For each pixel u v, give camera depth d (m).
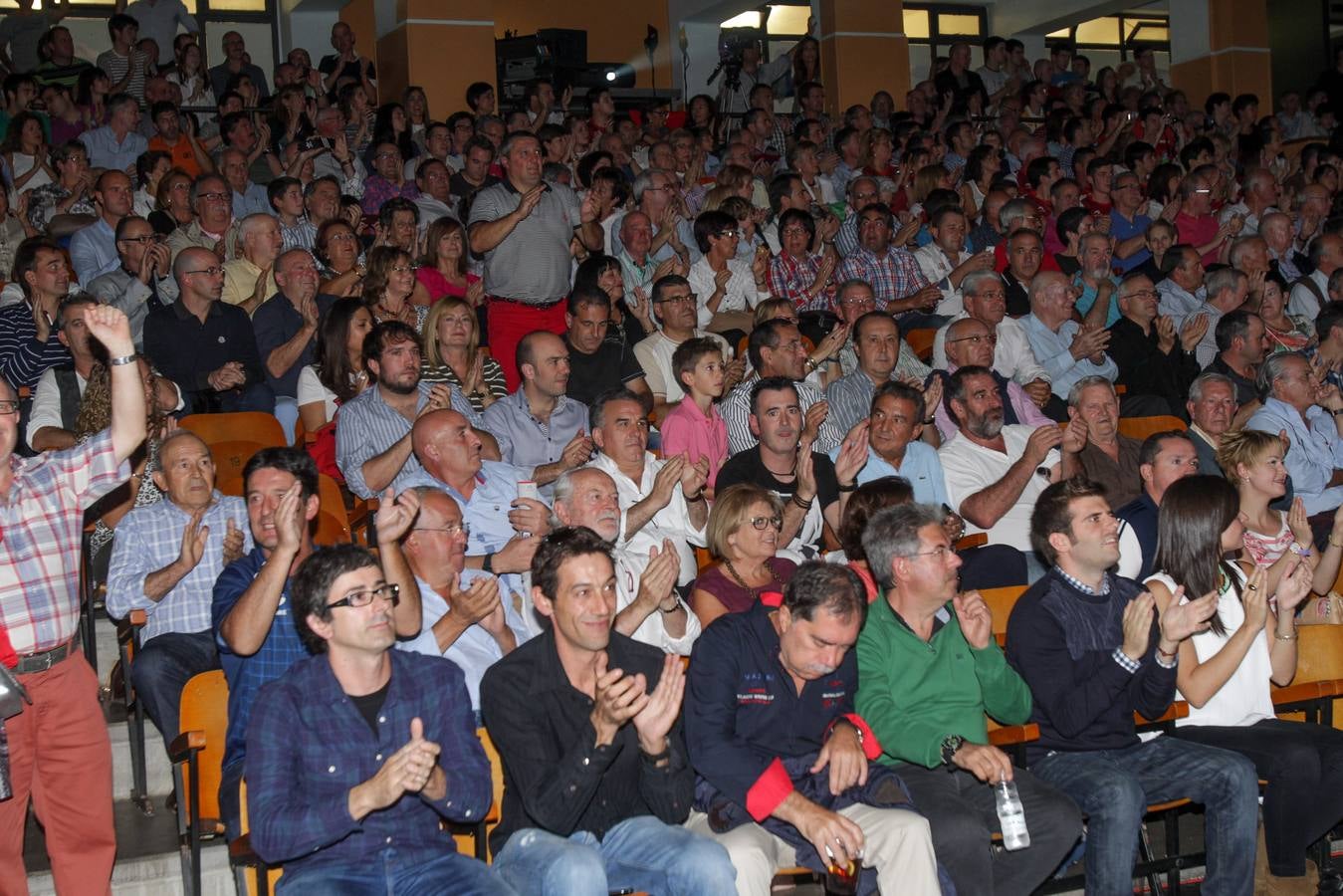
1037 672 4.07
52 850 3.70
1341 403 6.28
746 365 6.82
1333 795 4.18
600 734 3.36
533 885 3.37
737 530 4.41
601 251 8.53
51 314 6.21
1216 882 4.02
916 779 3.88
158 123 10.00
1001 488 5.45
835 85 14.55
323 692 3.38
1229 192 12.22
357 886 3.31
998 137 12.04
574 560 3.47
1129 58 18.55
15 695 3.38
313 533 4.40
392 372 5.46
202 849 4.11
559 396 5.90
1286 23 15.84
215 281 6.42
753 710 3.76
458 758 3.46
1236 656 4.23
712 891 3.41
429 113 12.38
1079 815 3.79
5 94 10.06
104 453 3.57
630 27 16.42
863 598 3.73
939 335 6.88
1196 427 6.12
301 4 13.59
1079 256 8.39
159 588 4.45
